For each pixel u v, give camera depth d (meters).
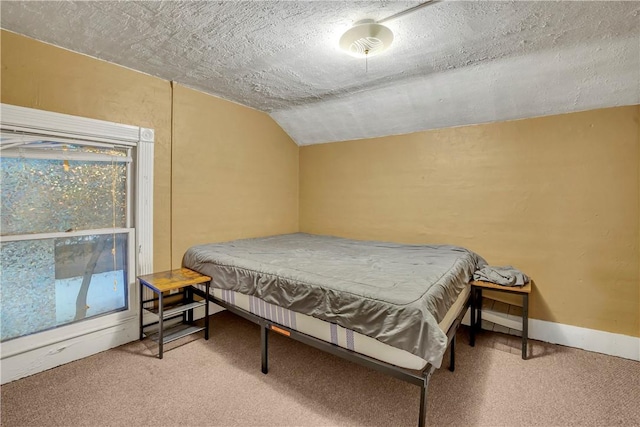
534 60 2.15
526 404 1.80
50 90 2.11
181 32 1.94
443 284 1.82
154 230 2.72
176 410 1.73
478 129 2.94
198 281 2.50
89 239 2.39
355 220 3.76
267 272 2.15
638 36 1.82
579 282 2.54
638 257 2.33
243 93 3.06
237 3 1.63
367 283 1.80
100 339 2.38
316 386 1.98
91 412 1.70
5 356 1.96
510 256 2.82
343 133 3.70
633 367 2.22
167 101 2.77
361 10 1.67
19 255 2.08
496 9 1.62
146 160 2.63
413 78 2.57
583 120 2.49
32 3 1.65
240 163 3.46
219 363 2.25
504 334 2.79
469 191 3.00
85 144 2.31
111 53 2.25
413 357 1.49
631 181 2.34
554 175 2.61
